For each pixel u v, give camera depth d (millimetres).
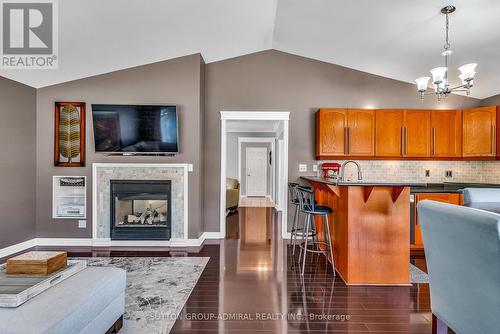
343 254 3066
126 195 4219
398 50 3969
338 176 4320
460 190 4004
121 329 2070
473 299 1363
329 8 3279
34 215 4188
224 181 4738
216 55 4547
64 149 4250
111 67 4133
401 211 2965
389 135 4445
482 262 1256
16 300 1479
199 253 3932
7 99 3719
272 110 4754
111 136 4160
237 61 4750
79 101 4254
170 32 3586
